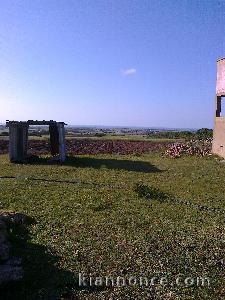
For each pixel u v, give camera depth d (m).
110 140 44.12
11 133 22.70
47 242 8.70
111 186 15.27
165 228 9.89
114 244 8.68
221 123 26.62
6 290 6.54
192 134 55.91
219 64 27.11
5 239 8.09
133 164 22.52
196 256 8.11
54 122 23.19
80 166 21.25
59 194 13.50
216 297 6.50
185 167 21.19
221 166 21.70
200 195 13.73
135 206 12.02
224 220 10.72
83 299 6.41
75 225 9.97
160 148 34.56
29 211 11.21
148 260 7.85
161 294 6.57
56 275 7.13
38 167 20.58
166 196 13.46
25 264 7.51
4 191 13.80
